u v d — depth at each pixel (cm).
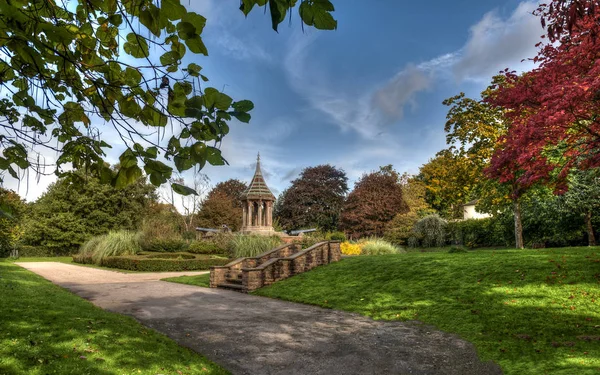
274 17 156
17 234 2314
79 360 452
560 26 335
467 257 1133
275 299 1077
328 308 930
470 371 508
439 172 3612
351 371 515
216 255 2316
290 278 1288
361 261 1333
